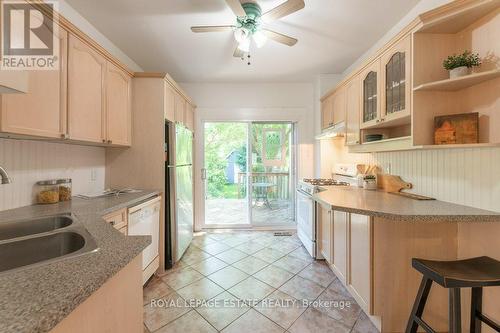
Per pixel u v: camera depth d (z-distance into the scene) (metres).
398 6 1.95
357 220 1.79
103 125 2.00
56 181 1.82
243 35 1.92
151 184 2.51
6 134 1.34
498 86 1.35
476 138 1.43
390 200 1.81
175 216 2.60
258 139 3.97
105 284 0.75
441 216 1.35
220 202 4.91
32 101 1.34
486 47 1.40
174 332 1.60
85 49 1.77
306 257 2.81
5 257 1.01
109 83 2.08
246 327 1.66
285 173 3.98
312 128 3.82
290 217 3.97
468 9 1.36
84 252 0.84
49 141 1.83
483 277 1.12
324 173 3.46
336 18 2.11
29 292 0.58
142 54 2.79
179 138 2.76
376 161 2.55
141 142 2.51
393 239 1.57
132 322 0.92
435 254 1.57
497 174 1.37
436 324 1.58
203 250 3.03
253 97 3.82
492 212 1.39
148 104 2.50
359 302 1.77
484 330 1.42
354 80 2.51
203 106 3.82
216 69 3.27
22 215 1.42
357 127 2.44
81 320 0.65
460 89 1.57
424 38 1.59
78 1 1.86
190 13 2.03
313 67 3.22
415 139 1.59
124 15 2.05
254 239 3.43
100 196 2.11
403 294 1.57
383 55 1.96
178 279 2.30
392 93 1.88
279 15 1.73
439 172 1.75
